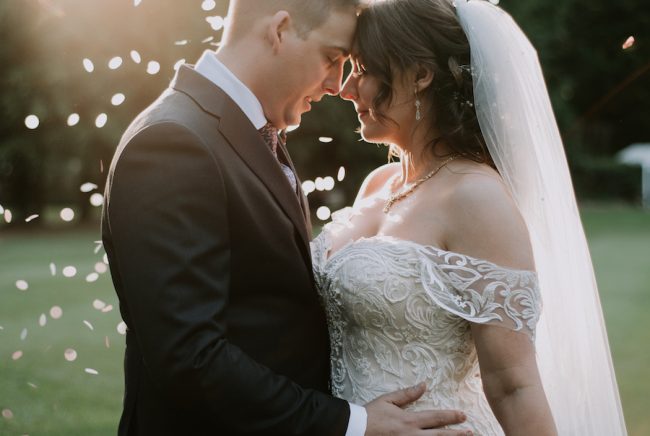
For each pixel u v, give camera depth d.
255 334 2.12
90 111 14.62
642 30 24.94
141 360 2.19
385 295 2.19
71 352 2.84
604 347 2.45
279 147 2.48
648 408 4.88
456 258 2.15
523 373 2.07
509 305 2.07
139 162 1.99
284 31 2.19
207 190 1.99
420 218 2.26
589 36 25.11
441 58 2.27
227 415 1.95
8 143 15.63
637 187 23.34
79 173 16.59
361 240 2.33
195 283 1.94
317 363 2.30
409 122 2.35
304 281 2.21
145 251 1.94
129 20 12.24
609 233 15.12
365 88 2.34
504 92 2.27
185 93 2.15
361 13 2.31
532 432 2.04
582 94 25.86
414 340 2.21
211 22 2.62
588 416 2.38
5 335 6.68
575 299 2.39
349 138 16.23
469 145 2.29
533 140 2.32
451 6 2.31
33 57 14.70
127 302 2.08
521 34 2.40
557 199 2.39
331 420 2.03
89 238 14.24
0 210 2.83
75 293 8.66
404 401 2.14
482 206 2.14
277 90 2.23
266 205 2.12
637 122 26.00
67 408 4.86
